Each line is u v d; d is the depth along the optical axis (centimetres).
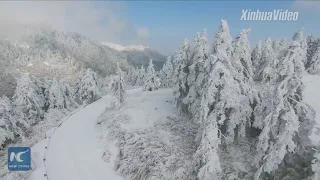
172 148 2603
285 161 2009
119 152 2862
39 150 3078
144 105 3947
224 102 2194
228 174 2116
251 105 2558
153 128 3114
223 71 2159
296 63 1753
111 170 2636
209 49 2802
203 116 2306
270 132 1922
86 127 3728
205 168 2042
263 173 2039
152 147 2672
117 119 3509
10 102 4369
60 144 3189
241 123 2377
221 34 2409
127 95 4909
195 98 2934
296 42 1730
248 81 2728
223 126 2441
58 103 5203
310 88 3897
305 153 2014
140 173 2434
